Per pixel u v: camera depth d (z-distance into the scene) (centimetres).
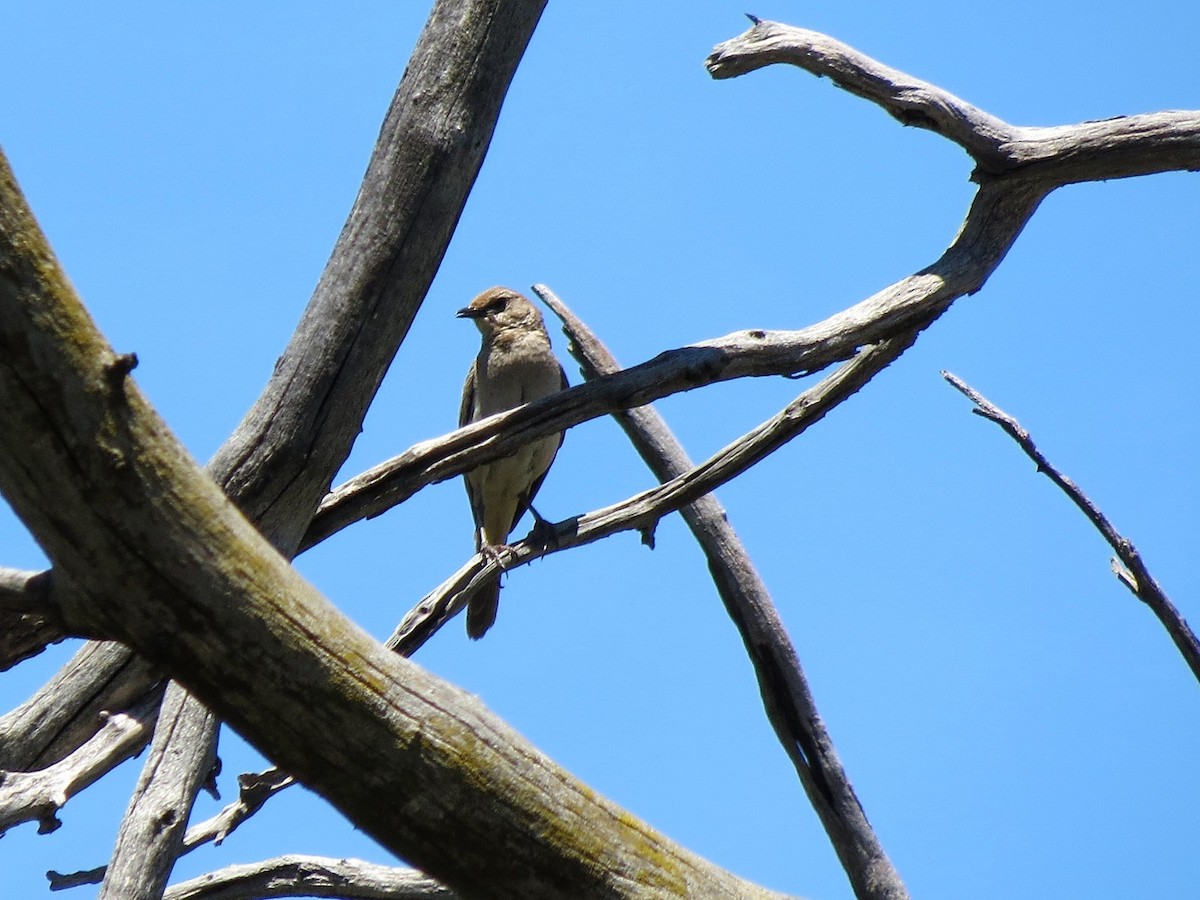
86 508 497
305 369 937
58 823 909
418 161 954
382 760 555
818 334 1077
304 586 543
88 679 937
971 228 1165
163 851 862
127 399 494
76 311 482
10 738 923
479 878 584
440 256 973
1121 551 958
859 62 1114
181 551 512
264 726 547
